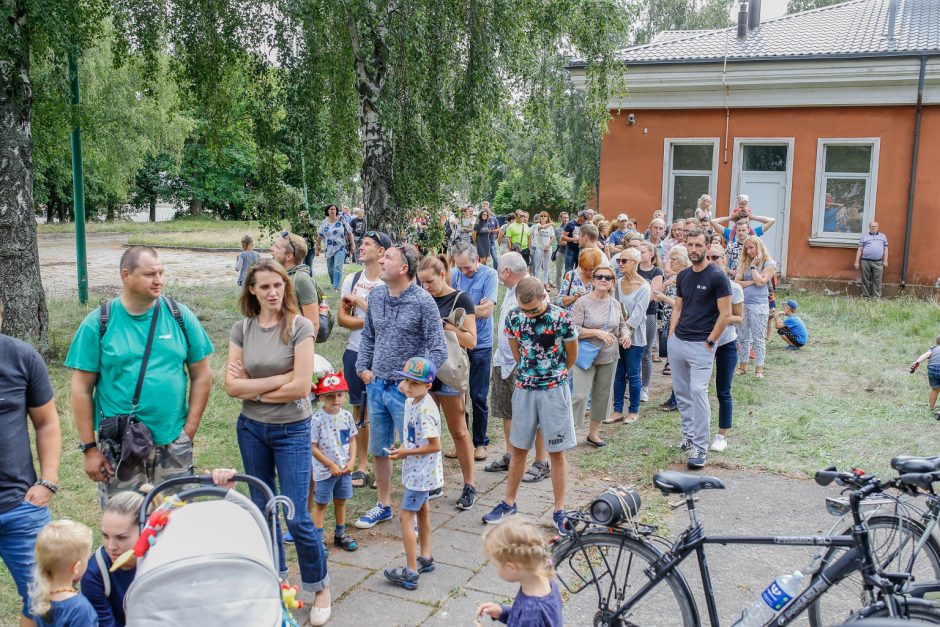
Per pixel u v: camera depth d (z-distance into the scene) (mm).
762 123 16516
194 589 2609
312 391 4742
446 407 5434
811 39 16844
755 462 6531
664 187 17438
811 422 7594
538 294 4938
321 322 5930
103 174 29938
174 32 10281
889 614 3125
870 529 3557
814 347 11164
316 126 9984
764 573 4559
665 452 6711
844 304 14328
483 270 6535
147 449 3688
